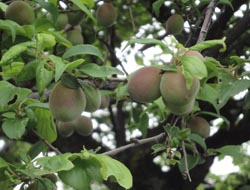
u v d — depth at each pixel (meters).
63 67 0.91
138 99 0.95
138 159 1.74
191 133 1.26
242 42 1.61
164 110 1.22
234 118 1.69
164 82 0.92
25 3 1.21
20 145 2.16
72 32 1.42
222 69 1.02
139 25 1.97
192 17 1.43
